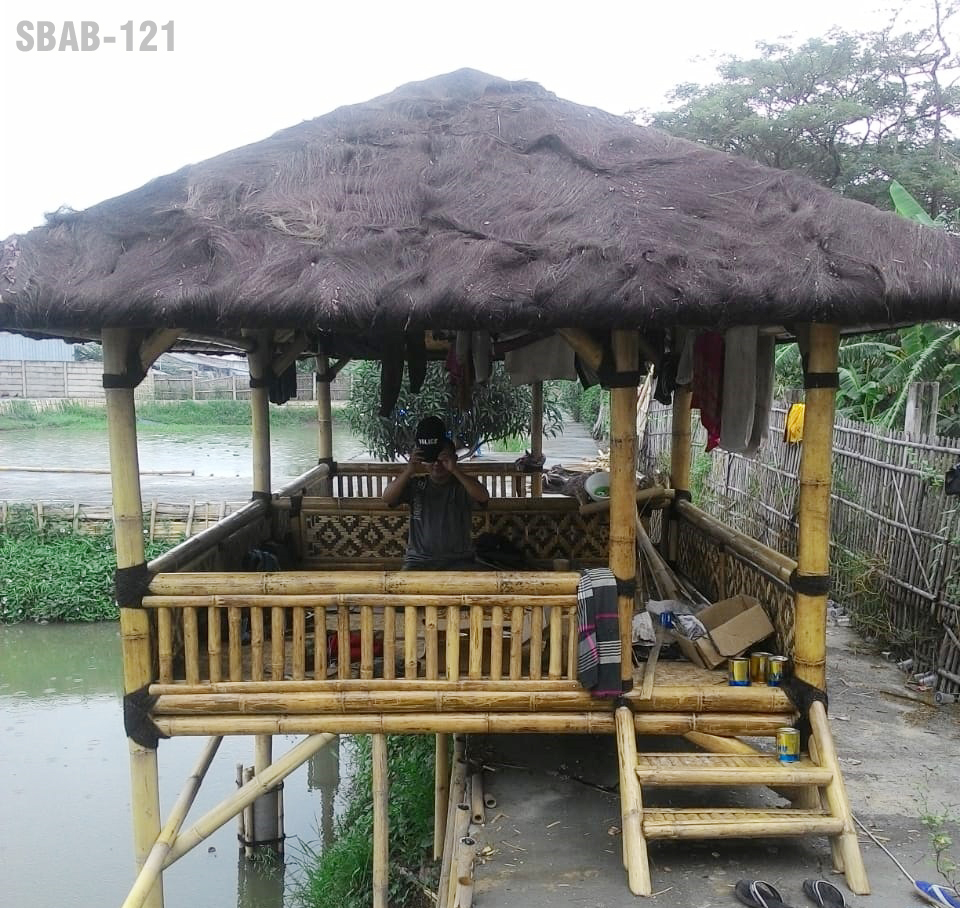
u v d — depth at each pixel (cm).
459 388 641
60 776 857
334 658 452
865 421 992
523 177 398
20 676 1154
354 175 404
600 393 2330
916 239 349
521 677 404
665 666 446
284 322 325
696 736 410
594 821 413
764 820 364
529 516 650
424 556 479
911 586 687
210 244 349
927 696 623
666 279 326
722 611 475
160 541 1423
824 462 389
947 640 632
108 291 329
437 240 354
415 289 328
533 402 917
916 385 767
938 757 518
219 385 3584
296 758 426
